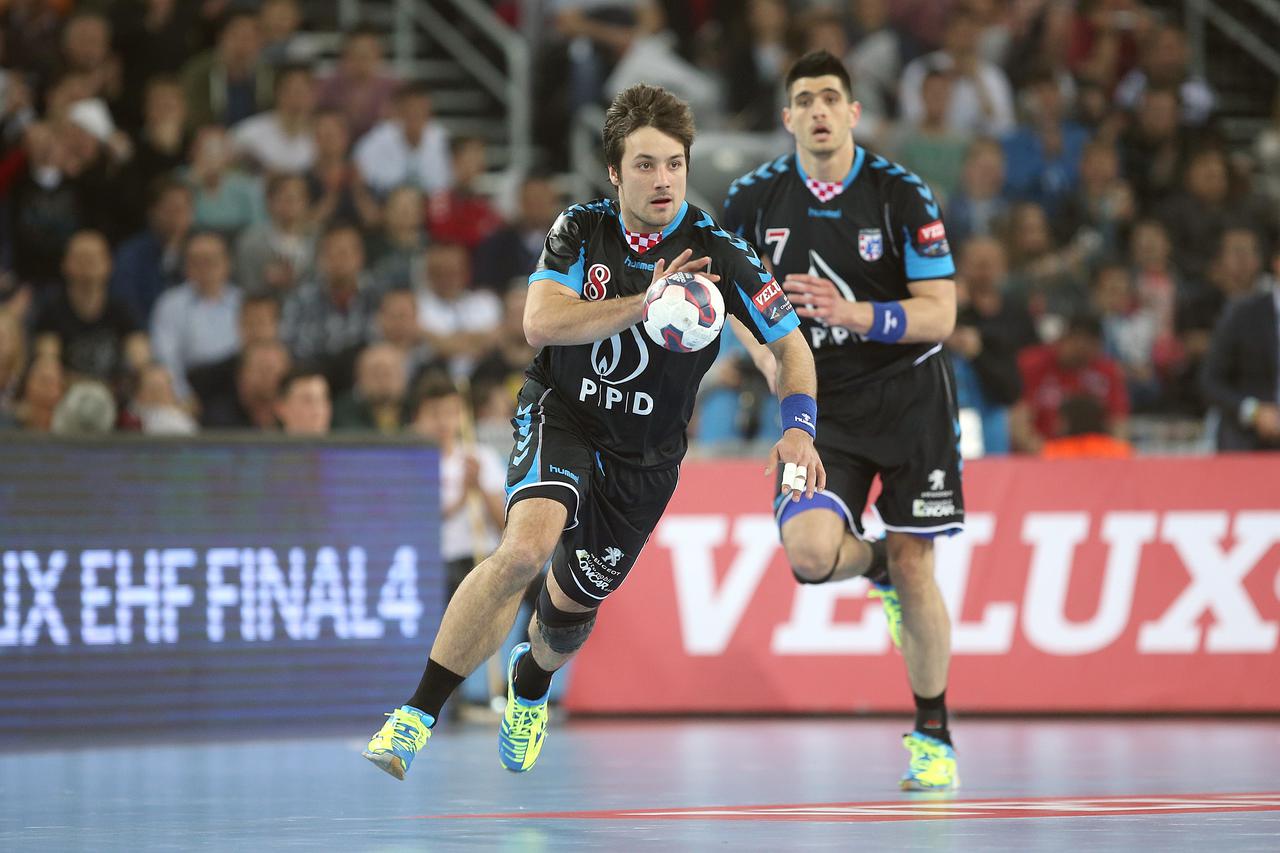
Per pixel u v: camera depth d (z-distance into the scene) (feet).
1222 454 101.55
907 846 38.81
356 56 141.79
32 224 121.08
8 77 129.18
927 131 144.77
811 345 59.62
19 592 84.02
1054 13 163.43
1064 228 146.82
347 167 132.67
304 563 90.43
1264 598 91.20
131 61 133.69
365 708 91.35
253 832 43.80
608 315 44.78
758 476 93.56
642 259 48.32
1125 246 148.97
